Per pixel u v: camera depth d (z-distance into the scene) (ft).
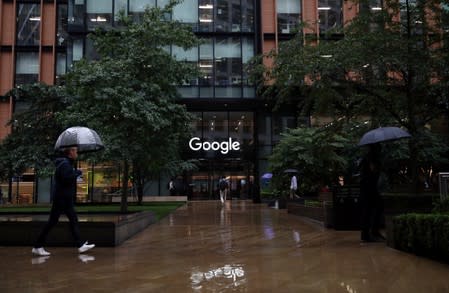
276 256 22.62
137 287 15.83
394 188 58.90
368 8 41.47
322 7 107.96
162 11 47.93
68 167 24.25
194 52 108.17
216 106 110.52
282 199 72.84
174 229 38.04
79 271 19.07
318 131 46.73
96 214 43.50
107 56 45.70
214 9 109.91
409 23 39.22
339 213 36.22
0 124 111.04
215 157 112.47
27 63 115.55
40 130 59.11
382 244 27.02
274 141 110.73
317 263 20.44
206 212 63.52
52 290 15.49
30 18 116.78
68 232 27.53
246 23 110.32
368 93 41.04
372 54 36.29
